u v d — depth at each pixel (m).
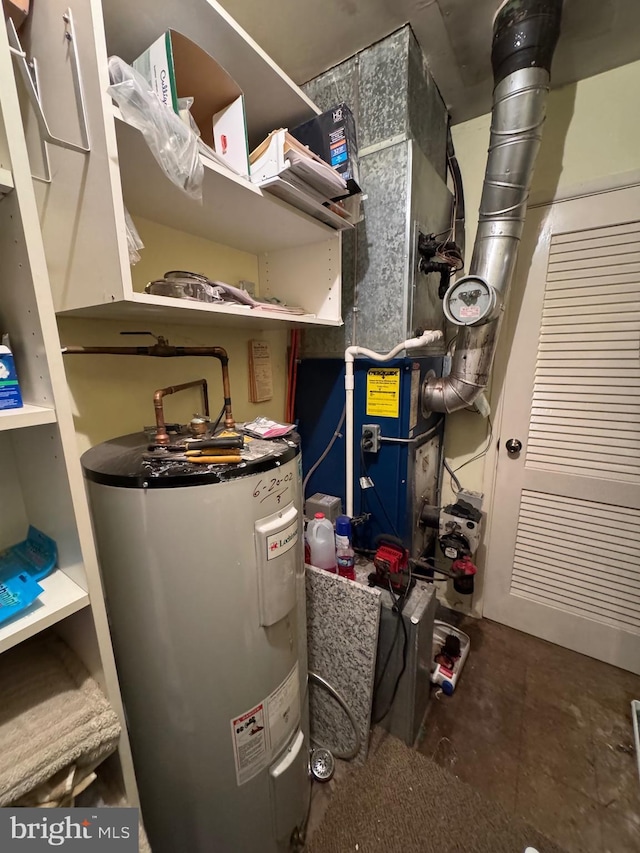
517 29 1.08
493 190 1.24
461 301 1.27
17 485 0.76
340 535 1.30
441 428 1.91
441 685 1.50
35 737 0.55
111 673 0.64
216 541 0.70
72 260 0.70
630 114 1.36
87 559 0.60
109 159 0.58
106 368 0.98
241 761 0.82
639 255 1.41
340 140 1.04
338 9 1.07
